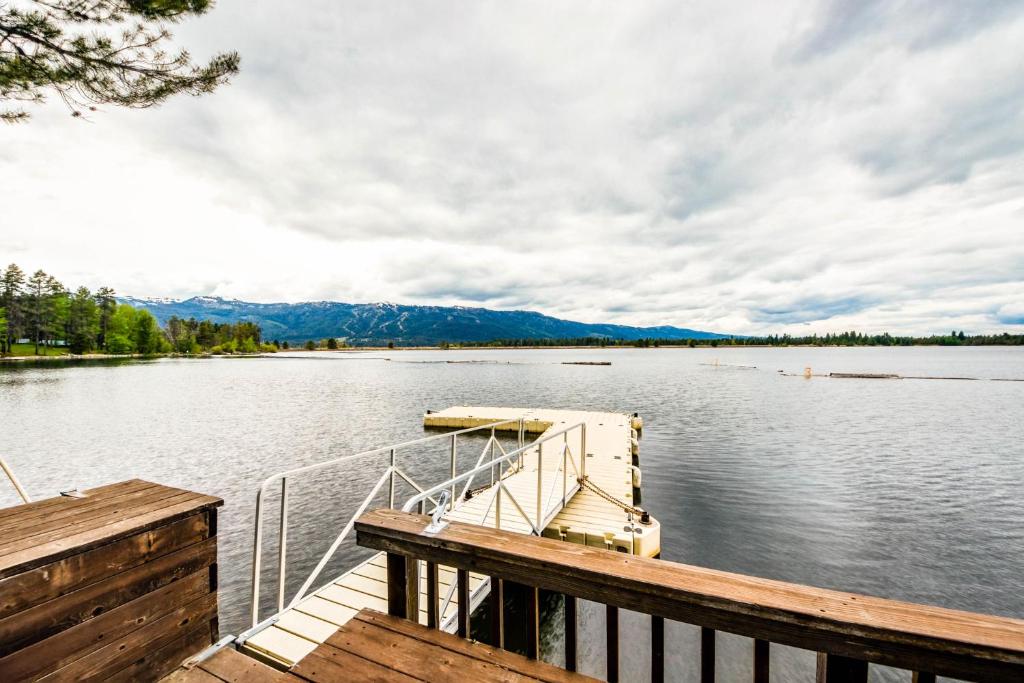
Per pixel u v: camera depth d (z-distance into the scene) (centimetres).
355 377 5862
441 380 5394
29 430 2267
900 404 3170
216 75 556
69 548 258
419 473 1557
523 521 830
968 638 133
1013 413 2748
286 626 486
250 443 1984
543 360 11000
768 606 153
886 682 593
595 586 182
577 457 1435
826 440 2022
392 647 220
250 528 1102
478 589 610
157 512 315
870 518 1153
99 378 5244
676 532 1076
